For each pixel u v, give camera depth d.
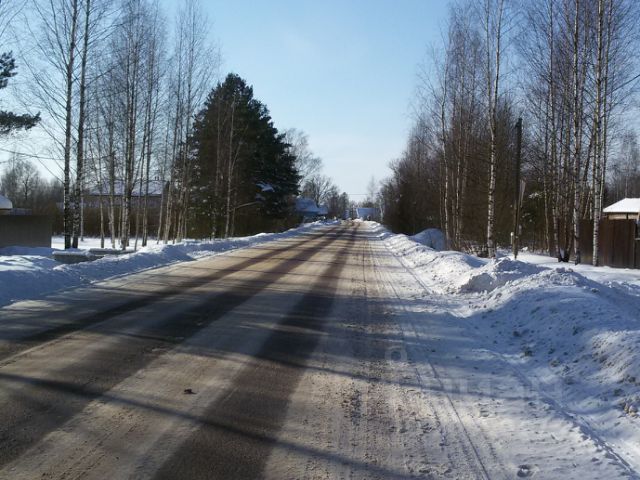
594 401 4.92
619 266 17.80
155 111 28.34
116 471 3.50
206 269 15.35
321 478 3.53
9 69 19.36
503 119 29.19
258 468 3.63
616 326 6.33
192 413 4.54
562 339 6.67
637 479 3.52
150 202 53.22
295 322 8.37
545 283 9.58
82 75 20.62
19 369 5.54
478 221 30.50
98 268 13.26
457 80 27.58
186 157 32.22
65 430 4.10
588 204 28.94
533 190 38.69
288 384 5.40
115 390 5.02
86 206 47.44
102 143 28.39
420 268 17.77
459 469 3.71
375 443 4.10
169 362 5.97
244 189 46.56
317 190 135.00
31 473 3.44
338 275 15.21
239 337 7.24
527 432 4.33
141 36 24.77
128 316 8.32
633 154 55.25
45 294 10.08
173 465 3.62
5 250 22.48
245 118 41.97
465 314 9.52
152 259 16.41
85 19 20.45
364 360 6.39
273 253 22.59
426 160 47.66
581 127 20.27
